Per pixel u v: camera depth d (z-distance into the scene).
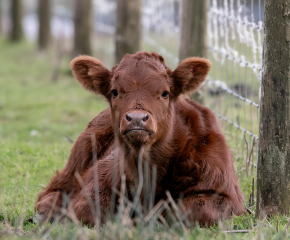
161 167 15.33
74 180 17.89
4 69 73.81
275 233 12.64
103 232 11.88
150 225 12.08
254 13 26.78
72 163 18.38
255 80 34.19
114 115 15.18
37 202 17.42
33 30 177.38
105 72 16.23
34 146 28.17
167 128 15.14
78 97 51.22
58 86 58.97
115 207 15.54
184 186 15.30
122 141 15.02
